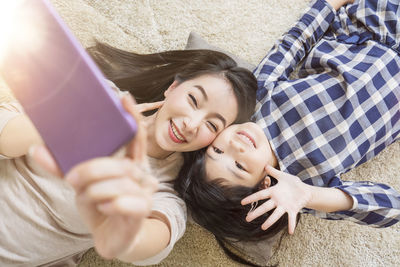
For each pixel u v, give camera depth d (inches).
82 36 43.9
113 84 37.9
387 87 40.7
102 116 12.9
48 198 31.2
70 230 32.4
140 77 39.9
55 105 13.5
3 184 31.4
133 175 12.1
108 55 41.2
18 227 30.9
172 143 32.4
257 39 46.5
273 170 34.8
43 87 13.6
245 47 46.4
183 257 43.5
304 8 46.8
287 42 42.6
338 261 44.1
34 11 13.8
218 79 33.9
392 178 45.4
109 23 44.9
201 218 37.1
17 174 31.5
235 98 34.1
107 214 12.1
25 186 31.4
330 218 39.7
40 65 13.6
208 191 34.2
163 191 35.3
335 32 44.2
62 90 13.3
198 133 32.4
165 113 32.9
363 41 42.5
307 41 43.2
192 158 35.9
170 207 31.7
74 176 11.5
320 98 40.2
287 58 42.2
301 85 40.8
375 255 44.2
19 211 31.0
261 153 33.9
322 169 39.1
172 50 43.3
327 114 39.9
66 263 38.9
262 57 46.4
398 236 44.4
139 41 45.3
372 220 38.5
